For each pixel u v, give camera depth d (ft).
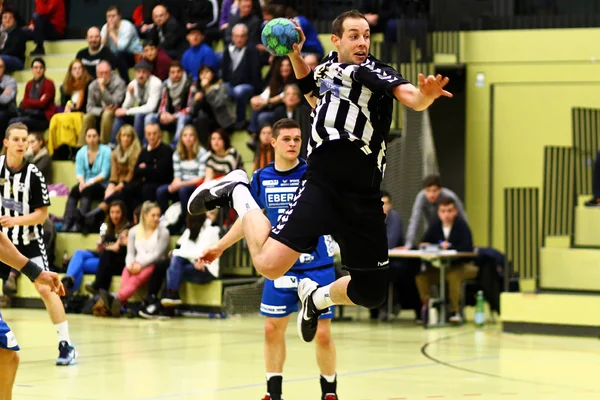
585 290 64.08
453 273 69.05
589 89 84.99
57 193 85.56
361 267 28.07
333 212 27.22
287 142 34.71
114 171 80.94
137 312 71.77
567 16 86.53
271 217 35.40
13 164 45.09
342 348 54.60
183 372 44.27
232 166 75.97
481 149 88.07
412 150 83.46
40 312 74.23
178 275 71.10
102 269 73.67
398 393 38.99
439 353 52.49
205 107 82.17
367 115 27.02
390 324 69.41
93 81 87.92
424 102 24.59
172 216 75.61
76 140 87.40
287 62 79.71
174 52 90.58
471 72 88.28
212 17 93.66
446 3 89.40
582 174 78.69
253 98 80.53
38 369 45.01
